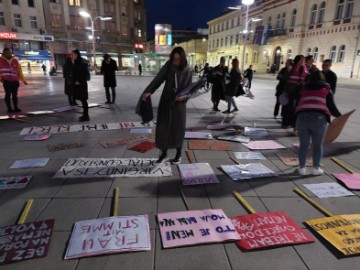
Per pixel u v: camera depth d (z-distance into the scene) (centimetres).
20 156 448
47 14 3816
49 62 3744
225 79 855
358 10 2592
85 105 691
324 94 373
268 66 3909
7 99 778
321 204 319
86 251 233
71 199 317
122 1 4619
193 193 335
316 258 233
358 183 367
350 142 562
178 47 376
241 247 242
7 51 752
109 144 508
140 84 1914
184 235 256
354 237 258
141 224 269
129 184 354
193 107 952
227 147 508
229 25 4966
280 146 522
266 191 346
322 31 3006
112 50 4644
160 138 399
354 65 2702
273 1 3725
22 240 247
